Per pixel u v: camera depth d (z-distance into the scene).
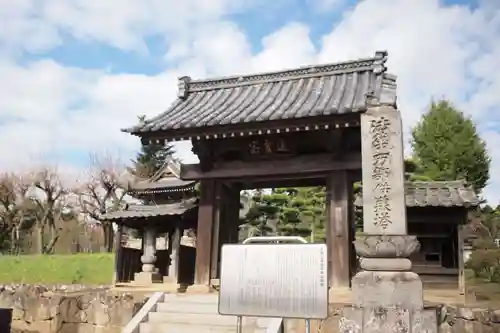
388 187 7.21
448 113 33.59
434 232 14.04
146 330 8.72
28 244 45.78
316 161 10.90
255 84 13.61
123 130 11.30
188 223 15.12
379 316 6.56
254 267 5.85
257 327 8.33
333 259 10.23
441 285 13.56
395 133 7.37
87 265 24.08
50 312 10.71
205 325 8.55
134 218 14.58
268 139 11.15
